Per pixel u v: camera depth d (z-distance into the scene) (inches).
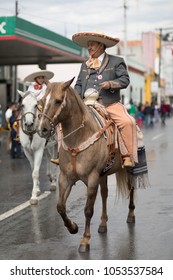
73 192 437.4
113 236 292.4
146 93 2613.2
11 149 749.9
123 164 287.1
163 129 1391.5
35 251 267.4
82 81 290.5
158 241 281.0
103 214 303.7
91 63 288.7
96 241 282.5
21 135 395.2
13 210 370.9
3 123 1202.6
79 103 255.8
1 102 1201.4
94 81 285.9
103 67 285.1
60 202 261.7
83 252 261.6
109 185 465.1
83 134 253.9
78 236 295.3
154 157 687.1
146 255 255.9
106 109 285.7
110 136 272.5
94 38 282.8
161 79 3117.6
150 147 838.5
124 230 305.4
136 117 1555.1
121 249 266.7
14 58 1162.0
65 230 310.5
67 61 1250.6
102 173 275.0
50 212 362.3
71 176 259.9
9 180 523.2
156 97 2667.3
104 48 290.2
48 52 1061.1
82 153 253.3
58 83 247.9
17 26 838.5
